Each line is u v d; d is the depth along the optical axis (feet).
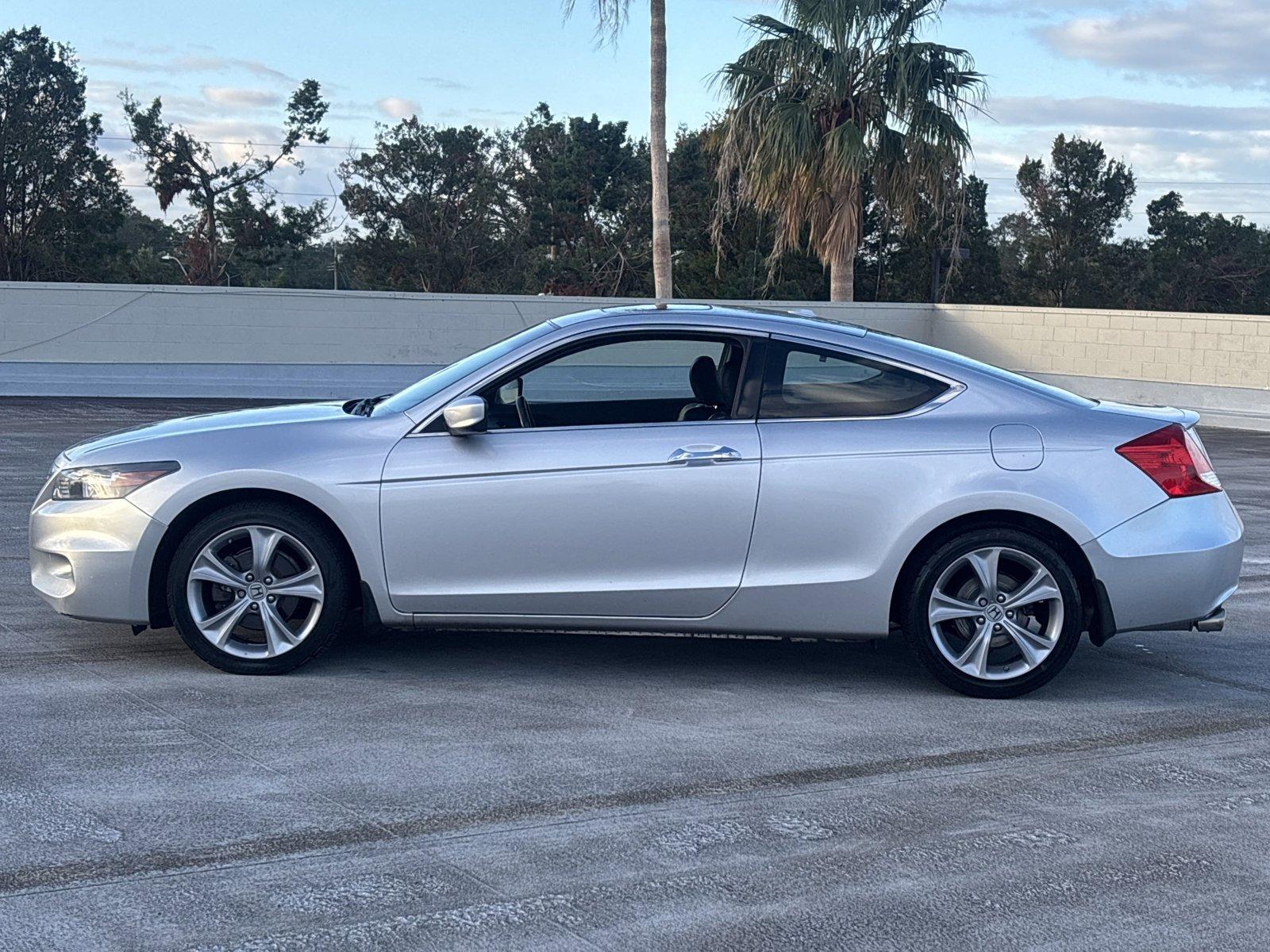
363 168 182.60
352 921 10.48
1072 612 17.17
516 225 185.47
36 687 16.76
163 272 202.59
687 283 154.10
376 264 180.86
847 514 17.07
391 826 12.50
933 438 17.22
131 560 17.10
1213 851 12.51
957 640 17.65
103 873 11.23
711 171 159.43
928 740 15.74
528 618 17.34
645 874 11.59
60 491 17.65
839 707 17.08
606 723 16.02
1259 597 25.13
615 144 174.60
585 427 17.37
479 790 13.52
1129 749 15.64
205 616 17.43
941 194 82.23
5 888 10.89
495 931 10.41
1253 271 198.90
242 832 12.22
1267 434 66.59
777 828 12.76
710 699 17.25
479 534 17.08
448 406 16.99
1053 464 17.15
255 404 65.26
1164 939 10.63
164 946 9.95
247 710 16.05
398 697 16.87
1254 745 15.92
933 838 12.65
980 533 17.19
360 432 17.43
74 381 68.39
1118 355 78.74
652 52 70.64
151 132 168.45
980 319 84.48
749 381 17.53
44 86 157.69
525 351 17.76
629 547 17.13
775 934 10.51
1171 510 17.26
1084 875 11.85
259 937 10.15
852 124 79.25
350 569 17.52
